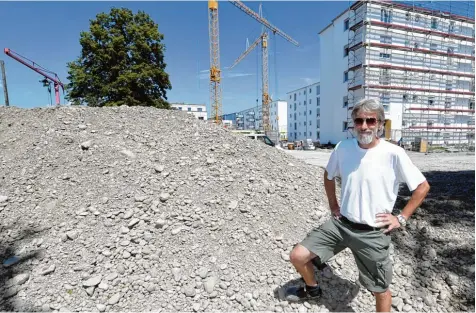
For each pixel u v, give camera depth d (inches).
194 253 101.0
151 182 138.1
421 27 1020.5
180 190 134.9
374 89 948.6
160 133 211.8
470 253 109.0
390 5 954.7
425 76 1023.6
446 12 1042.1
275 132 1246.9
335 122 1144.8
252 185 149.2
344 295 88.5
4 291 81.0
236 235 110.7
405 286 94.5
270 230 117.3
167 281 89.7
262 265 99.3
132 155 162.7
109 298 82.5
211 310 80.9
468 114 1120.8
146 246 100.7
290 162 208.8
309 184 174.4
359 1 946.7
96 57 745.6
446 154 693.3
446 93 1066.7
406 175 67.2
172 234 107.6
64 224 109.0
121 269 91.0
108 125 213.6
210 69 1608.0
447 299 87.5
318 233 78.1
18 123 212.1
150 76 805.9
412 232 132.9
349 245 74.4
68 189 130.8
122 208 118.1
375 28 946.1
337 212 80.7
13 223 109.7
